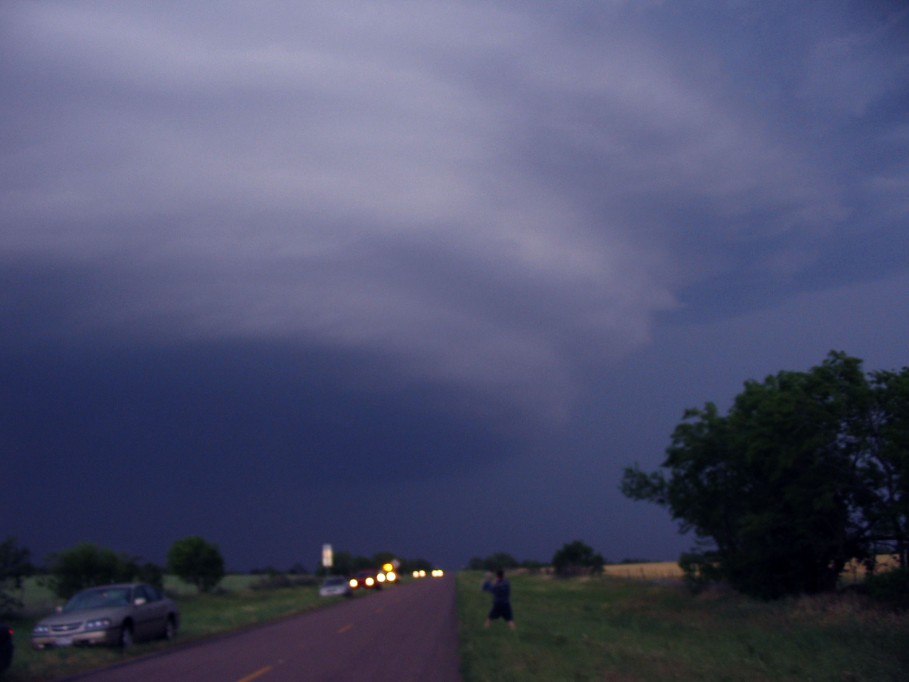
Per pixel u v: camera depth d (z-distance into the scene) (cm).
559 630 2395
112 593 2175
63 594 4219
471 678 1438
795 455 2630
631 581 6247
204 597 5541
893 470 2567
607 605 3788
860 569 3256
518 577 9275
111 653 1920
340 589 5206
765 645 1900
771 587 3036
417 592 5659
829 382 2630
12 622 3422
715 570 3400
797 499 2703
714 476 3316
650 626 2573
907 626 1912
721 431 3269
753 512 3150
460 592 5053
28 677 1541
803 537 2827
